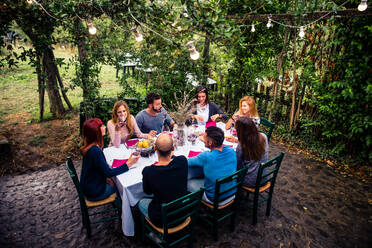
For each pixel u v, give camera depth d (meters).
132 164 2.67
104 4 3.52
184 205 2.25
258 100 6.09
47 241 2.75
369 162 4.45
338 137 4.81
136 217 3.10
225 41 4.09
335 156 4.73
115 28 4.30
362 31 3.97
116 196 2.78
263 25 5.20
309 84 5.02
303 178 4.11
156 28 3.71
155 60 4.81
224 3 4.18
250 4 4.63
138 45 4.82
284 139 5.52
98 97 4.80
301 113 5.42
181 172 2.20
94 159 2.51
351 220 3.16
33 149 4.80
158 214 2.22
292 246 2.73
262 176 2.76
